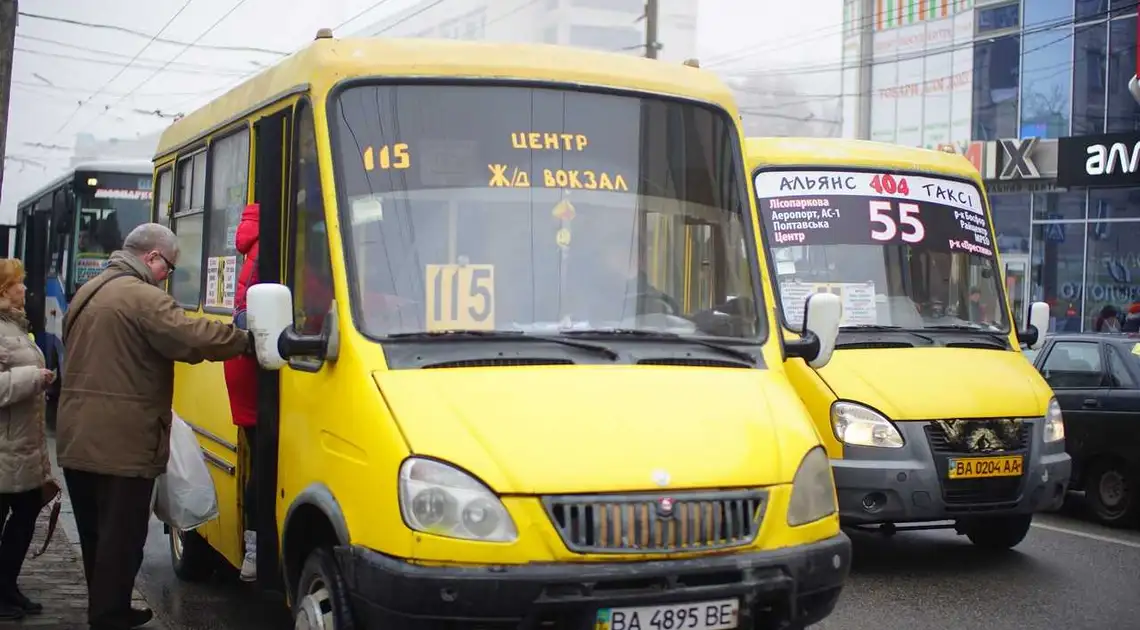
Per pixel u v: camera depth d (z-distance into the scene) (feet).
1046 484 26.32
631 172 17.75
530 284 16.65
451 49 17.63
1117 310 82.38
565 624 13.74
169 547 29.40
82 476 19.43
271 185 18.54
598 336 16.48
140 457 18.66
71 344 18.92
